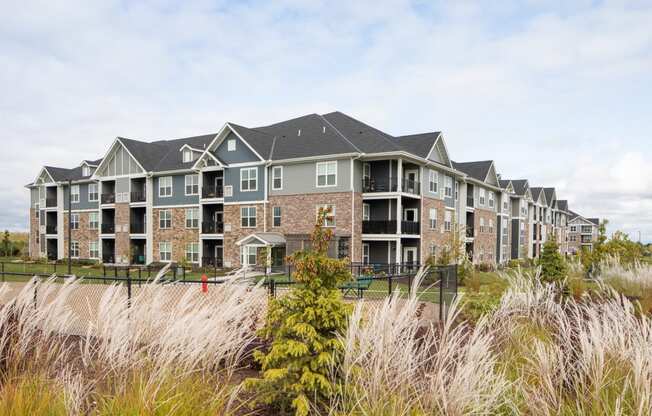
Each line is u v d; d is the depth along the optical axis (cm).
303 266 413
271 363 415
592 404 378
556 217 6588
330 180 2523
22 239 5641
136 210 3575
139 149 3547
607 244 1816
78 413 341
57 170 4272
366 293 1212
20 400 340
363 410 351
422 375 420
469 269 2092
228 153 2925
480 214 3859
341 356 405
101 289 1119
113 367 420
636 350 409
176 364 425
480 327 469
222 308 521
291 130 2983
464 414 348
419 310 783
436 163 2812
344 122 2902
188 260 3139
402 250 2680
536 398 378
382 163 2592
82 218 3912
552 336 604
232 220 2880
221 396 392
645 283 1202
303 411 359
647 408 350
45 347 494
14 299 534
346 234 2430
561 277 1123
